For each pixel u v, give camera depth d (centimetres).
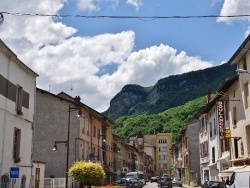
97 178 2900
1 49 2033
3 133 2080
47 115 4134
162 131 15238
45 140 4081
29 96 2520
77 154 4088
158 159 14412
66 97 4566
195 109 14375
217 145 3819
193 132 6147
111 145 6231
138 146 12256
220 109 3428
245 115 2842
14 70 2250
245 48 2694
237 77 3019
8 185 2150
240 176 1784
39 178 2831
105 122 5484
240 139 2984
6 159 2119
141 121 16012
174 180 6025
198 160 6025
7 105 2138
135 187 4644
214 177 4041
